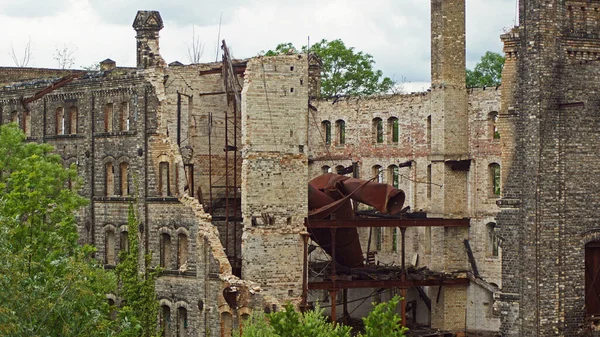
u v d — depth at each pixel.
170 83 102.62
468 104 105.81
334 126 118.62
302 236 96.56
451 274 103.88
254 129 95.69
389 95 113.62
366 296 109.25
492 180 104.06
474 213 104.56
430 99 108.19
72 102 108.56
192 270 97.38
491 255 103.50
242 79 104.44
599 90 95.38
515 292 94.31
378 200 98.75
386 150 113.88
